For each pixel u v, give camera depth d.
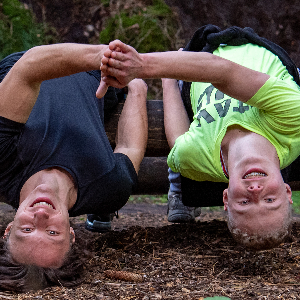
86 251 3.50
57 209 2.99
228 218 3.21
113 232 4.29
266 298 2.59
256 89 3.04
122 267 3.35
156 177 5.18
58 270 2.91
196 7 10.93
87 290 2.80
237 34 3.89
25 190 3.27
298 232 4.21
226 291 2.74
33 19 10.13
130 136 4.16
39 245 2.85
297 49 11.12
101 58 2.87
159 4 10.65
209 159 3.41
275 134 3.33
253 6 11.09
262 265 3.28
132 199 8.23
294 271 3.14
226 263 3.35
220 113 3.45
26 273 2.80
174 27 10.63
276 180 3.06
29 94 3.16
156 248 3.79
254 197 3.00
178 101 4.30
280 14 11.09
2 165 3.33
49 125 3.45
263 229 3.01
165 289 2.82
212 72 2.92
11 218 5.96
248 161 3.12
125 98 4.75
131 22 10.34
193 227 4.33
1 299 2.59
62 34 10.38
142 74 2.85
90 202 3.46
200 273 3.18
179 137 3.69
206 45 4.05
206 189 3.97
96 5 10.48
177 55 2.88
